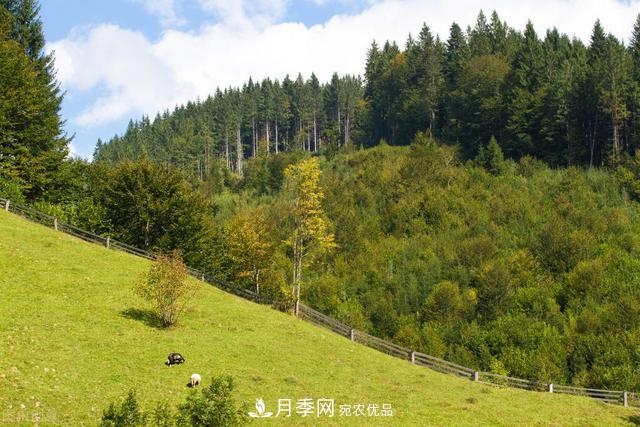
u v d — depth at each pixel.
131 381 23.55
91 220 54.69
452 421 25.28
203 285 44.09
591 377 53.38
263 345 32.28
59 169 59.94
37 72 63.12
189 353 28.30
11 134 55.03
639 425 28.77
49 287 32.28
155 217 55.78
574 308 65.19
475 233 83.12
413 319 69.19
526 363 56.75
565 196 87.56
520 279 72.19
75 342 26.08
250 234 55.84
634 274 67.19
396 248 83.94
